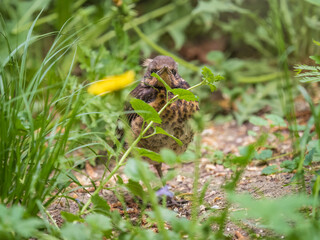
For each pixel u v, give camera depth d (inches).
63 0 401.7
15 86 208.8
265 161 306.8
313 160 251.1
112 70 361.7
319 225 159.0
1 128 189.9
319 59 220.5
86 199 273.1
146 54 488.4
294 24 469.4
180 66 427.2
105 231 183.5
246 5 542.9
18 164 191.9
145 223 234.1
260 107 441.1
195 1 542.0
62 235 177.0
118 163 213.6
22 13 440.1
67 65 398.9
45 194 192.9
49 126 267.0
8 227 150.1
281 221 155.6
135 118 285.4
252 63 510.3
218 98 483.5
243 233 204.1
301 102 425.7
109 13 445.4
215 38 580.7
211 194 267.0
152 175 182.4
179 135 282.5
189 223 183.8
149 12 552.1
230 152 357.7
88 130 334.0
